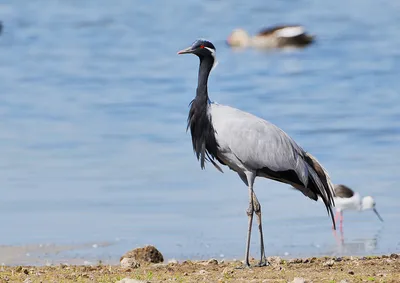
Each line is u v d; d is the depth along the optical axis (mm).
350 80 39750
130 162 25141
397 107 33469
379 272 11781
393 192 21469
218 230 18141
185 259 15602
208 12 60844
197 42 13672
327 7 63062
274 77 41156
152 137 28750
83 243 17109
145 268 12836
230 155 13352
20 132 29547
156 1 65312
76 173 23922
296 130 30078
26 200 21062
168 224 18703
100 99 35844
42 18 58469
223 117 13344
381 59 44719
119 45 49906
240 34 51062
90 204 20656
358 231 18031
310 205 20203
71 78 40531
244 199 20875
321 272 11953
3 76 41062
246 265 12859
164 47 49000
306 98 36000
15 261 15602
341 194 18625
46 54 47156
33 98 35875
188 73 41688
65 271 12531
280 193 21297
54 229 18438
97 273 12320
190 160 25328
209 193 21531
